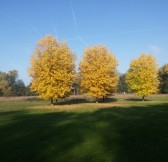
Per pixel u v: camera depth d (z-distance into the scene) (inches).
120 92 6358.3
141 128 1069.8
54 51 2458.2
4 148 784.9
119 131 1024.2
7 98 4377.5
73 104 2785.4
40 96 2496.3
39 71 2436.0
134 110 1875.0
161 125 1131.3
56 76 2413.9
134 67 3257.9
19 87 6766.7
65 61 2444.6
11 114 1763.0
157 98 4040.4
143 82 3201.3
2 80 6166.3
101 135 956.0
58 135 968.3
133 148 764.0
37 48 2469.2
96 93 2758.4
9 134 998.4
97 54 2805.1
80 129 1091.9
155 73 3230.8
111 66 2763.3
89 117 1507.1
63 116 1587.1
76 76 2573.8
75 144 825.5
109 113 1691.7
